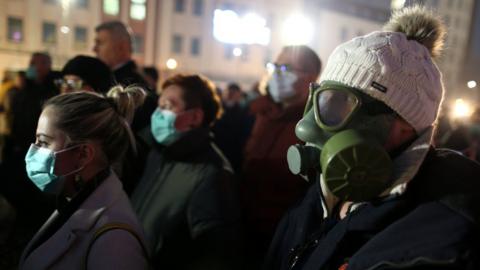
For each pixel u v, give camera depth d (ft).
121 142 4.22
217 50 82.23
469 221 2.31
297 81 6.82
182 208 5.27
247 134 14.17
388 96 2.64
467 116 17.80
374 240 2.52
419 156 2.64
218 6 80.79
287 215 3.78
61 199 4.20
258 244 6.43
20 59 65.41
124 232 3.70
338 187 2.60
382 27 3.33
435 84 2.75
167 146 5.72
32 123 10.30
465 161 2.71
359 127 2.68
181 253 5.19
